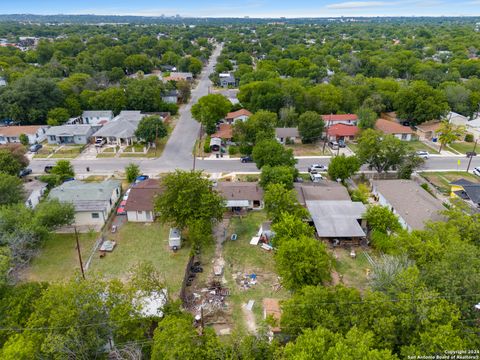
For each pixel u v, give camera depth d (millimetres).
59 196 46562
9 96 80938
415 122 85562
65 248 40531
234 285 34812
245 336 23844
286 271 30203
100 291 24891
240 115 85625
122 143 75250
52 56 155500
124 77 124438
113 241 41562
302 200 47281
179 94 108438
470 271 25703
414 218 42250
